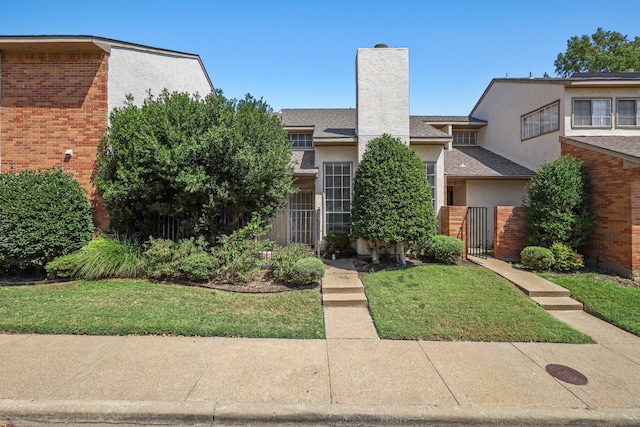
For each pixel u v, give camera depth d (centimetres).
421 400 321
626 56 2069
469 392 335
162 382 347
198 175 675
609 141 916
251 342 454
